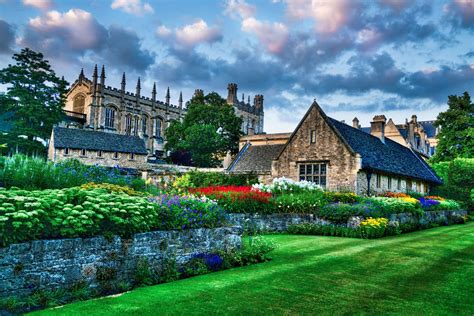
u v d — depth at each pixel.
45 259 7.29
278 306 7.20
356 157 25.34
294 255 12.20
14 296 6.82
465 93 49.78
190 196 12.84
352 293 8.11
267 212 18.23
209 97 77.06
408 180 33.28
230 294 7.83
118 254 8.41
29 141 56.47
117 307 6.85
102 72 85.12
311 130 27.69
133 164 61.84
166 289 8.09
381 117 35.81
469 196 38.03
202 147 63.56
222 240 11.00
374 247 13.77
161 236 9.34
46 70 61.62
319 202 19.02
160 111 97.00
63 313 6.44
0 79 58.22
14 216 6.82
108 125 86.38
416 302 7.58
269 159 37.25
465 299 7.80
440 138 50.44
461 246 14.48
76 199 8.85
